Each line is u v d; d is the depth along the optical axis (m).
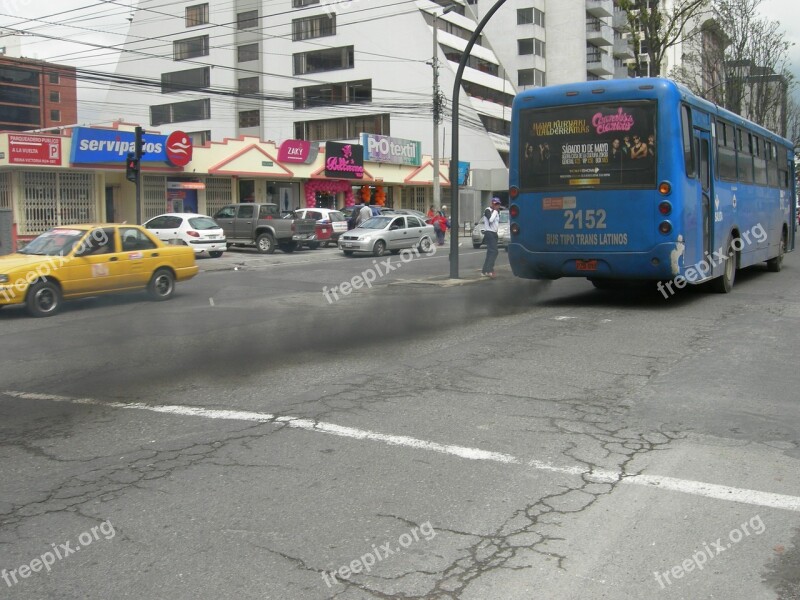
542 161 12.55
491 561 4.01
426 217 35.88
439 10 57.53
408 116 56.72
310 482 5.11
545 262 12.70
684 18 37.22
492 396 7.29
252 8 60.47
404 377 8.10
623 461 5.48
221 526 4.45
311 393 7.47
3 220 26.31
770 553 4.11
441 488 4.99
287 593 3.71
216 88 58.50
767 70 38.31
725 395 7.27
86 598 3.69
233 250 31.55
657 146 11.62
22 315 13.55
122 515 4.62
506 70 67.31
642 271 11.95
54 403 7.30
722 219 14.06
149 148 30.22
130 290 14.94
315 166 39.09
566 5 67.25
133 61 64.88
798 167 42.97
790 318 11.67
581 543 4.21
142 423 6.55
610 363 8.70
